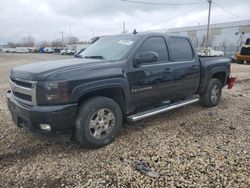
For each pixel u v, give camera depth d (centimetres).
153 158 351
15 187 291
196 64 547
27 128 369
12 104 384
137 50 427
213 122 507
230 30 4272
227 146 389
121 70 395
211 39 4534
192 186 286
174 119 524
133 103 429
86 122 362
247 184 289
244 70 1680
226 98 739
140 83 426
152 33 466
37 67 368
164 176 306
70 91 340
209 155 358
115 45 453
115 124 400
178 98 534
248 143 402
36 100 338
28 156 361
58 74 337
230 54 3844
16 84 374
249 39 2619
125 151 374
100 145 384
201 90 580
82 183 296
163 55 476
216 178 301
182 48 524
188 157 353
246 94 812
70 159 352
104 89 384
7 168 329
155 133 445
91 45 523
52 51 8062
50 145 395
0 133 438
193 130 461
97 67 372
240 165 330
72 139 410
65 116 339
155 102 475
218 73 641
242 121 516
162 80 464
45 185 294
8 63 2411
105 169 325
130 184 293
